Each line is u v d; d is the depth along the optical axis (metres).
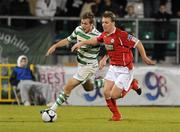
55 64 55.66
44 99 51.94
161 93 53.47
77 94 52.44
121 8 60.16
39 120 36.41
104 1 59.25
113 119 36.59
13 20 58.09
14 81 51.72
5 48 55.09
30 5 60.56
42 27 55.69
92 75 37.22
